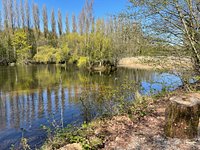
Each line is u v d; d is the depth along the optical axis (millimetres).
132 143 3604
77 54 37500
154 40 5246
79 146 3619
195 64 5156
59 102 10883
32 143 6035
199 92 4441
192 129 3504
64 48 39188
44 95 12672
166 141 3518
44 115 8812
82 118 7254
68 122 7504
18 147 5914
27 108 9938
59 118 8227
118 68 28328
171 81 5742
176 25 4926
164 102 5715
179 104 3527
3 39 38094
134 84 6883
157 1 4633
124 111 5383
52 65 36250
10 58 37812
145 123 4410
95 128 4488
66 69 29234
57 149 3717
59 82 17453
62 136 4289
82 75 22312
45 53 41281
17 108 9961
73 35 41719
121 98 5723
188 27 4773
